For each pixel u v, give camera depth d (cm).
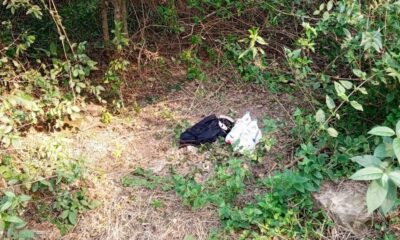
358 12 338
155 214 334
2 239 271
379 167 203
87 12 478
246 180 355
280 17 532
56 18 420
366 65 374
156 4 522
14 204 272
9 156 349
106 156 391
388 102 349
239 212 316
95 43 490
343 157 339
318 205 318
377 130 215
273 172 361
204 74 495
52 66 457
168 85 488
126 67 471
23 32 434
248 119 395
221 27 537
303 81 434
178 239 318
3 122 354
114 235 321
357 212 307
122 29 476
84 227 325
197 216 330
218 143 394
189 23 536
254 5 526
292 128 406
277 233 304
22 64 425
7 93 401
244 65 498
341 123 377
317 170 331
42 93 418
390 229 304
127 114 445
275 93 462
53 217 328
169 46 531
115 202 341
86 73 418
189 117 441
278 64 500
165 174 371
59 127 412
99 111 445
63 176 335
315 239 306
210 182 351
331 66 436
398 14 335
